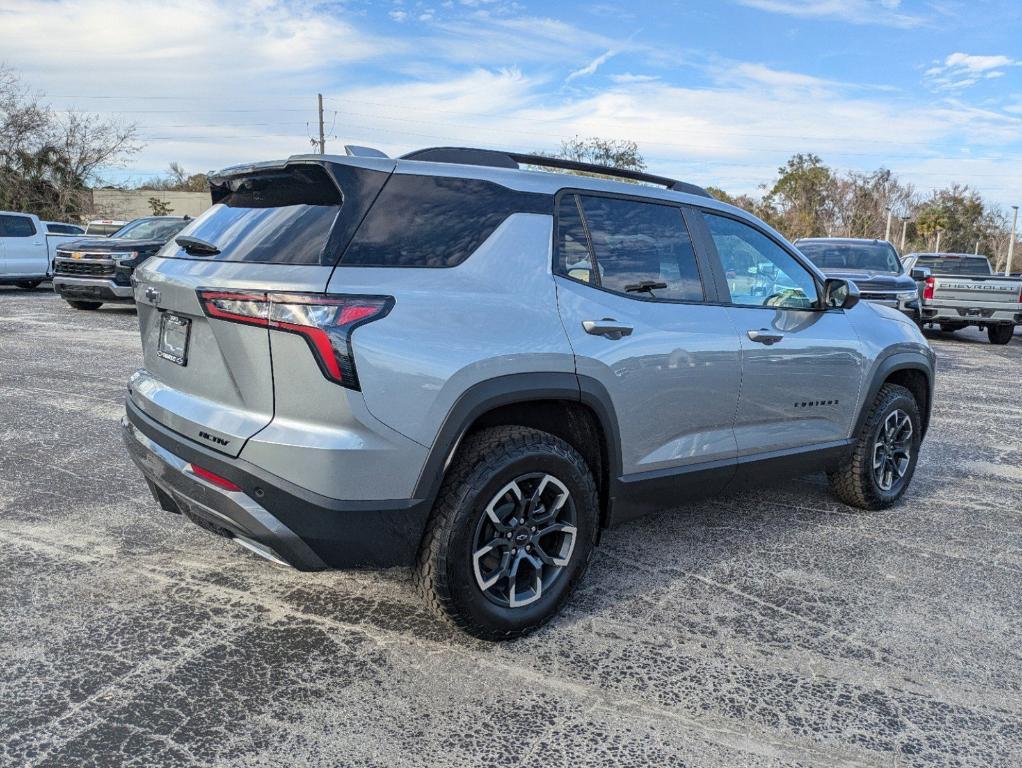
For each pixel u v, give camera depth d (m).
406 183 2.89
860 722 2.62
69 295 13.51
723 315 3.75
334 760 2.32
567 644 3.05
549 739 2.46
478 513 2.83
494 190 3.10
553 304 3.08
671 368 3.44
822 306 4.33
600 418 3.18
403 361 2.64
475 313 2.84
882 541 4.32
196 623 3.08
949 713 2.70
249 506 2.63
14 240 18.08
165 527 4.03
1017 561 4.10
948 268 18.19
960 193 77.62
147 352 3.29
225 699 2.59
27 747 2.32
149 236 14.22
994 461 6.19
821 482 5.43
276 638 2.99
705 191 4.05
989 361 12.54
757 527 4.46
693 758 2.40
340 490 2.60
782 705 2.70
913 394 5.21
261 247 2.79
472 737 2.46
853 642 3.17
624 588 3.58
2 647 2.85
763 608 3.44
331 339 2.53
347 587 3.45
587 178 3.43
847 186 74.56
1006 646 3.18
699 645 3.09
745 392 3.82
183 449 2.81
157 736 2.39
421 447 2.69
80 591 3.31
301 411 2.61
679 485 3.62
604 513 3.42
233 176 3.16
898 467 4.92
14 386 7.32
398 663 2.86
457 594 2.83
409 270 2.76
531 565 3.07
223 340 2.71
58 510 4.21
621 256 3.42
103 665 2.76
